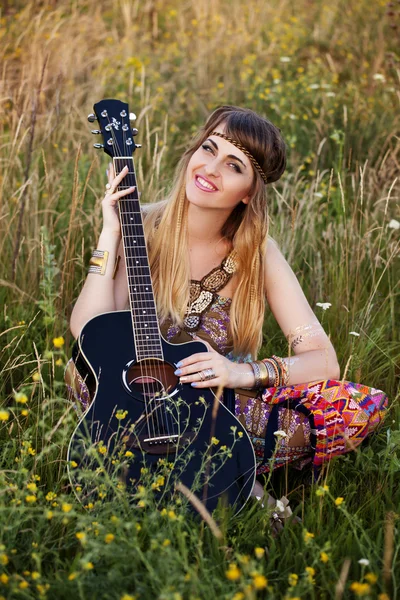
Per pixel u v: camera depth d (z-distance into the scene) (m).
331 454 2.71
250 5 8.61
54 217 4.34
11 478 2.38
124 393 2.55
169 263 2.90
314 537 2.36
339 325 3.82
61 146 5.14
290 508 2.63
